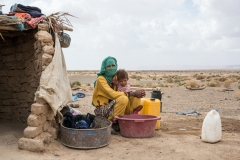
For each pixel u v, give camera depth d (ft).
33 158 18.02
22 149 19.52
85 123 22.21
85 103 47.52
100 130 20.35
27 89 26.35
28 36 25.31
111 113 23.88
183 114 38.83
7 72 28.71
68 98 23.41
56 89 21.20
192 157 18.79
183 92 76.33
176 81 133.80
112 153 19.51
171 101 56.08
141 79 173.88
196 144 21.89
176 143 21.97
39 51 22.67
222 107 47.85
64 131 20.66
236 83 119.65
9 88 28.73
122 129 23.61
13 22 21.29
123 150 20.13
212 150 20.33
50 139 20.80
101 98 24.47
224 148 20.85
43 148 19.24
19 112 28.12
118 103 23.48
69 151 19.77
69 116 22.43
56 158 18.26
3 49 28.84
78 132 19.99
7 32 25.95
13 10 23.03
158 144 21.61
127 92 24.77
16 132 24.38
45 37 21.63
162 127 28.73
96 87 24.49
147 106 25.54
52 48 21.95
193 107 47.50
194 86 94.17
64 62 23.21
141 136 23.20
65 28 24.50
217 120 22.35
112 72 24.18
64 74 23.21
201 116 37.27
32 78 24.86
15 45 27.76
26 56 26.05
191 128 28.55
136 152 19.72
